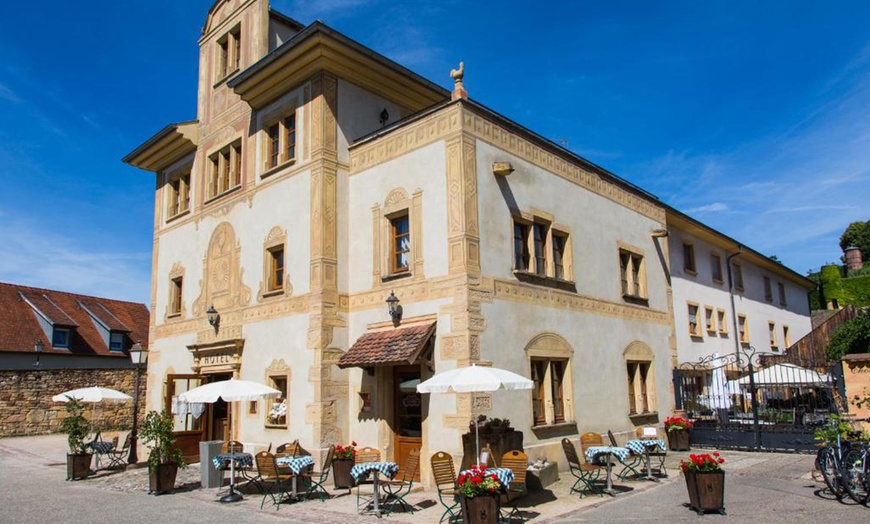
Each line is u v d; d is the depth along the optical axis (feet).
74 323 118.73
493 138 48.78
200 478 48.44
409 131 49.32
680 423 62.03
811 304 196.44
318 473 45.06
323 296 49.44
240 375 56.44
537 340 49.21
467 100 46.60
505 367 45.62
